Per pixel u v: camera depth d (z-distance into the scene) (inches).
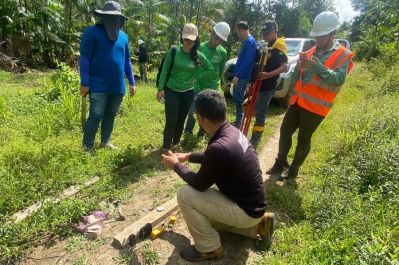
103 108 176.2
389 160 143.6
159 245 114.0
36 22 464.4
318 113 147.3
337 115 267.9
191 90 183.8
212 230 104.0
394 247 94.7
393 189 129.1
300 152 158.1
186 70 174.7
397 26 440.8
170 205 131.7
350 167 153.6
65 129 209.0
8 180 136.8
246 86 201.6
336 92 146.6
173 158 106.6
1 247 106.6
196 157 116.7
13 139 184.5
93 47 167.0
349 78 439.5
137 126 228.5
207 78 205.3
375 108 231.5
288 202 139.3
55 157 159.5
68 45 504.1
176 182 156.0
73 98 233.3
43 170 149.6
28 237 112.3
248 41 190.1
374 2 560.4
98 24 167.8
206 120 97.1
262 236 112.2
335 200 127.6
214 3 816.9
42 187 138.3
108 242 114.8
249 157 97.7
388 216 114.4
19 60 458.9
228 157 92.4
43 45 482.6
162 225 124.5
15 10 453.1
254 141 199.0
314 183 155.8
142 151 188.1
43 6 466.0
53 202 129.7
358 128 190.7
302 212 134.3
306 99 148.2
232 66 320.5
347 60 141.1
